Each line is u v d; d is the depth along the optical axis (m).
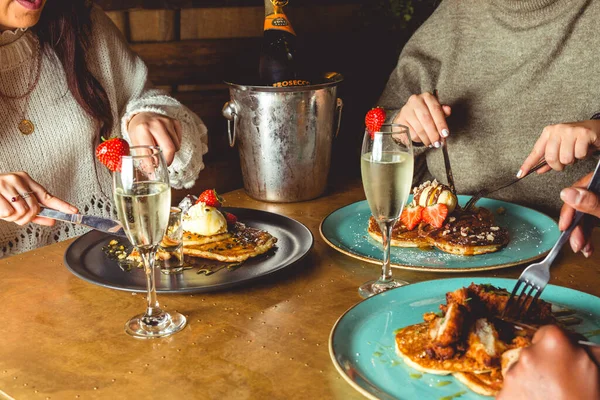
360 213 1.62
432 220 1.46
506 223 1.55
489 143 2.04
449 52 2.11
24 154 1.84
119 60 2.06
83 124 1.92
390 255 1.36
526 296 0.97
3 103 1.78
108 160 1.19
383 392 0.85
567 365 0.69
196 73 2.58
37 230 1.88
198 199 1.51
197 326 1.09
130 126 1.70
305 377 0.93
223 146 2.73
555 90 1.93
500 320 0.93
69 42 1.83
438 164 2.15
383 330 1.01
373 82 2.92
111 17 2.39
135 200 1.01
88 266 1.30
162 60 2.50
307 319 1.11
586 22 1.86
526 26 1.95
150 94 2.07
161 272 1.27
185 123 1.88
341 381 0.92
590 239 1.39
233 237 1.42
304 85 1.76
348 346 0.96
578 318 1.02
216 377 0.93
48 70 1.85
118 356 1.00
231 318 1.11
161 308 1.15
